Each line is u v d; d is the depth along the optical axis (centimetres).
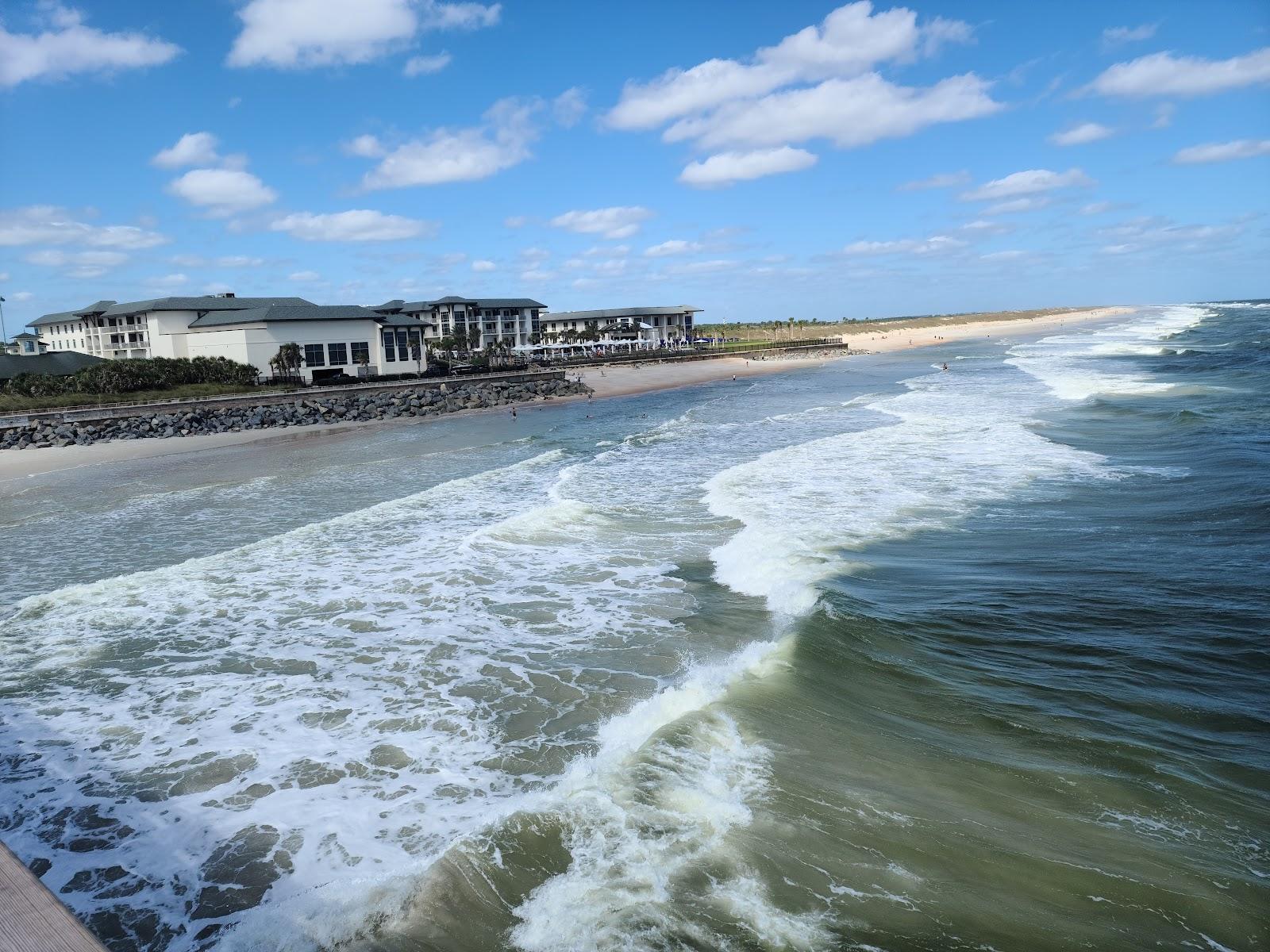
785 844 541
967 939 451
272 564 1427
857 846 538
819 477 1942
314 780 688
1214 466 1694
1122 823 560
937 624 946
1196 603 959
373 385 5506
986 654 859
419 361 6919
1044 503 1522
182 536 1727
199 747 762
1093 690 765
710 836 552
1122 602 979
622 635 1018
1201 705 725
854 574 1164
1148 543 1210
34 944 254
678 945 449
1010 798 595
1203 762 634
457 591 1235
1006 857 525
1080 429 2394
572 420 4172
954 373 5447
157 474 2753
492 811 614
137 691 905
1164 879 501
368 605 1188
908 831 554
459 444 3238
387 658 977
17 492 2525
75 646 1055
